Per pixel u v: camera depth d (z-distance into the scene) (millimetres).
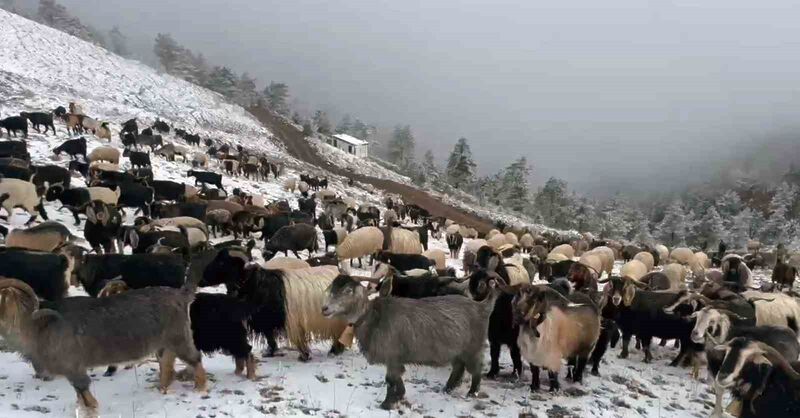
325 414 6676
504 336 8625
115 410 6238
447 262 23094
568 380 8961
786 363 6535
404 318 6871
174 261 9633
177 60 113438
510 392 8148
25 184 15477
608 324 9336
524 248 30703
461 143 103312
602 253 21672
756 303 10953
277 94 119375
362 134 140750
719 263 31391
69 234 11570
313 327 8594
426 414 6988
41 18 112812
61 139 32469
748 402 6758
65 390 6574
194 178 31344
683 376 10289
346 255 16844
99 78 68188
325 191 37000
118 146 35844
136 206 19234
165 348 6555
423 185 88875
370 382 7887
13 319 5648
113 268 9352
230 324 7254
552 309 7902
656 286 15156
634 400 8578
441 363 7168
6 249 8828
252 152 56531
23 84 50469
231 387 7145
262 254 16828
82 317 5809
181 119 67125
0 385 6574
